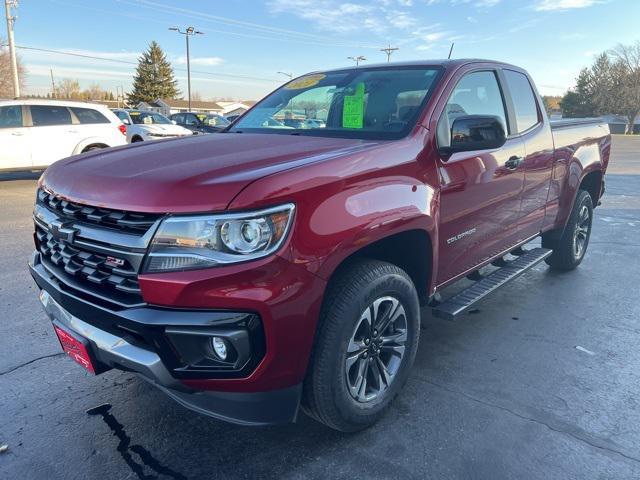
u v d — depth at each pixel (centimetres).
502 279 385
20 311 427
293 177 219
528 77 441
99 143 1234
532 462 253
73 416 287
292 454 257
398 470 246
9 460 251
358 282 248
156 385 235
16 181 1245
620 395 314
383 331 272
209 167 230
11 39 3070
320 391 243
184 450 260
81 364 255
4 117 1124
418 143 288
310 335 226
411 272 309
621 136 5219
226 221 202
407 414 291
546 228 471
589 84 8050
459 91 336
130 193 217
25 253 597
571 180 489
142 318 205
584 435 274
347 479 240
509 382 327
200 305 202
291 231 214
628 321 427
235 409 221
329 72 400
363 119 324
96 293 226
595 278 538
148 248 207
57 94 10462
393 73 355
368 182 249
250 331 209
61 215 249
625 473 246
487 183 343
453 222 315
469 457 255
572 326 416
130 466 248
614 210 952
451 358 359
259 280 207
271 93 421
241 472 245
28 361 346
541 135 428
